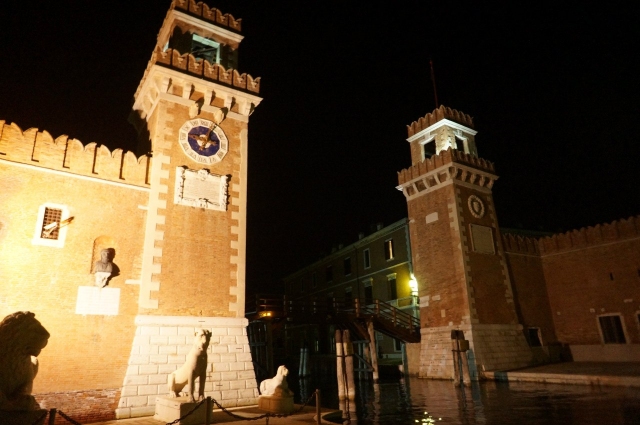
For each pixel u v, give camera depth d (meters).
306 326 47.28
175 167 17.36
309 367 40.44
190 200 17.23
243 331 16.88
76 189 15.28
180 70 18.42
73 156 15.51
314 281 50.00
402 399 19.23
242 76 20.39
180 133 17.94
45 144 15.08
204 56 22.89
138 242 15.98
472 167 29.75
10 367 9.64
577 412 14.09
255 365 25.98
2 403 9.21
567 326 29.78
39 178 14.70
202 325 16.06
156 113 18.14
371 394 21.52
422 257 29.80
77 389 13.43
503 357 25.72
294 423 12.29
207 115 19.03
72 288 14.31
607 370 21.73
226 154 18.92
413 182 31.08
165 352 14.95
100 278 14.60
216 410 14.34
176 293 15.91
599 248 29.09
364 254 40.59
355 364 35.00
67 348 13.70
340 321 27.84
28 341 9.99
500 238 29.70
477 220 28.95
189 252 16.62
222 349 16.02
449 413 15.27
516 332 27.38
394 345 33.78
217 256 17.20
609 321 27.86
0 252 13.48
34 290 13.70
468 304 26.03
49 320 13.66
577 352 28.78
